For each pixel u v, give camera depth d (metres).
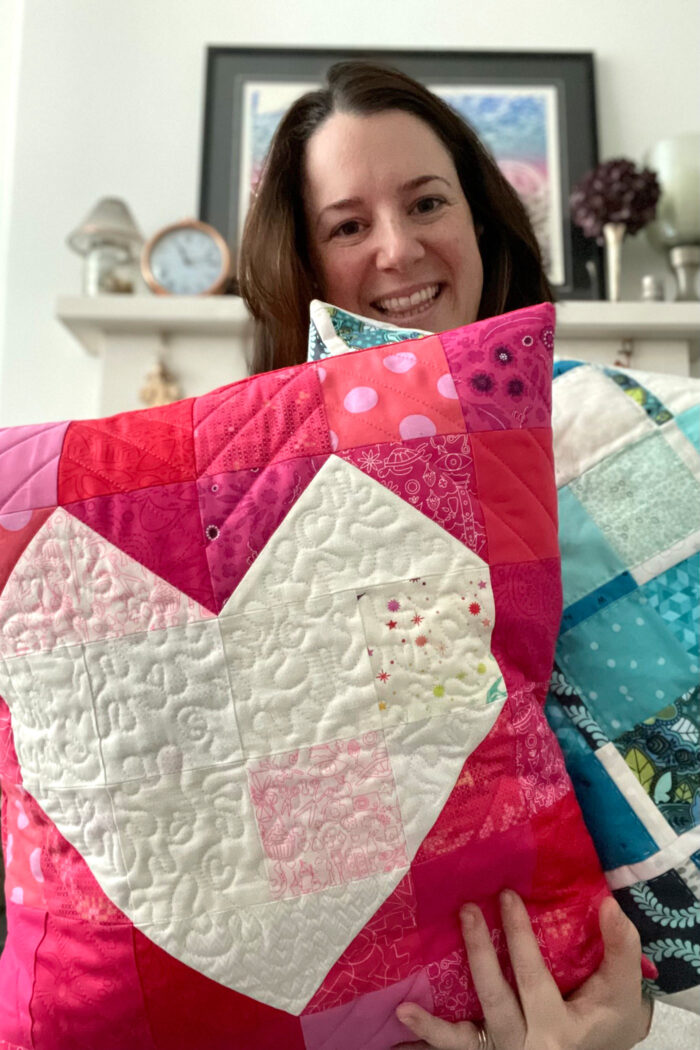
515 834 0.50
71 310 1.66
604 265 1.82
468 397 0.54
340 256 0.92
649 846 0.57
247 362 1.10
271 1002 0.49
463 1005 0.50
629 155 1.88
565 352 1.75
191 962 0.48
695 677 0.59
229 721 0.50
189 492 0.52
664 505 0.63
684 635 0.60
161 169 1.88
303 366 0.57
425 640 0.51
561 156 1.86
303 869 0.49
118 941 0.49
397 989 0.49
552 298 1.09
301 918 0.48
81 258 1.85
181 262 1.75
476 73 1.89
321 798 0.49
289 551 0.51
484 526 0.52
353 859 0.49
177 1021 0.49
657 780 0.58
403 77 0.93
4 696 0.53
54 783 0.51
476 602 0.52
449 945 0.50
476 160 0.99
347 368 0.56
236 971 0.48
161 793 0.50
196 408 0.56
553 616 0.54
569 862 0.52
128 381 1.72
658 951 0.56
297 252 0.97
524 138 1.87
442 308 0.95
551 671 0.57
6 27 1.97
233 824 0.49
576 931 0.51
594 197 1.70
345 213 0.90
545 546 0.54
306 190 0.94
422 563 0.52
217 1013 0.49
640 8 1.93
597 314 1.67
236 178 1.85
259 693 0.50
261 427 0.54
